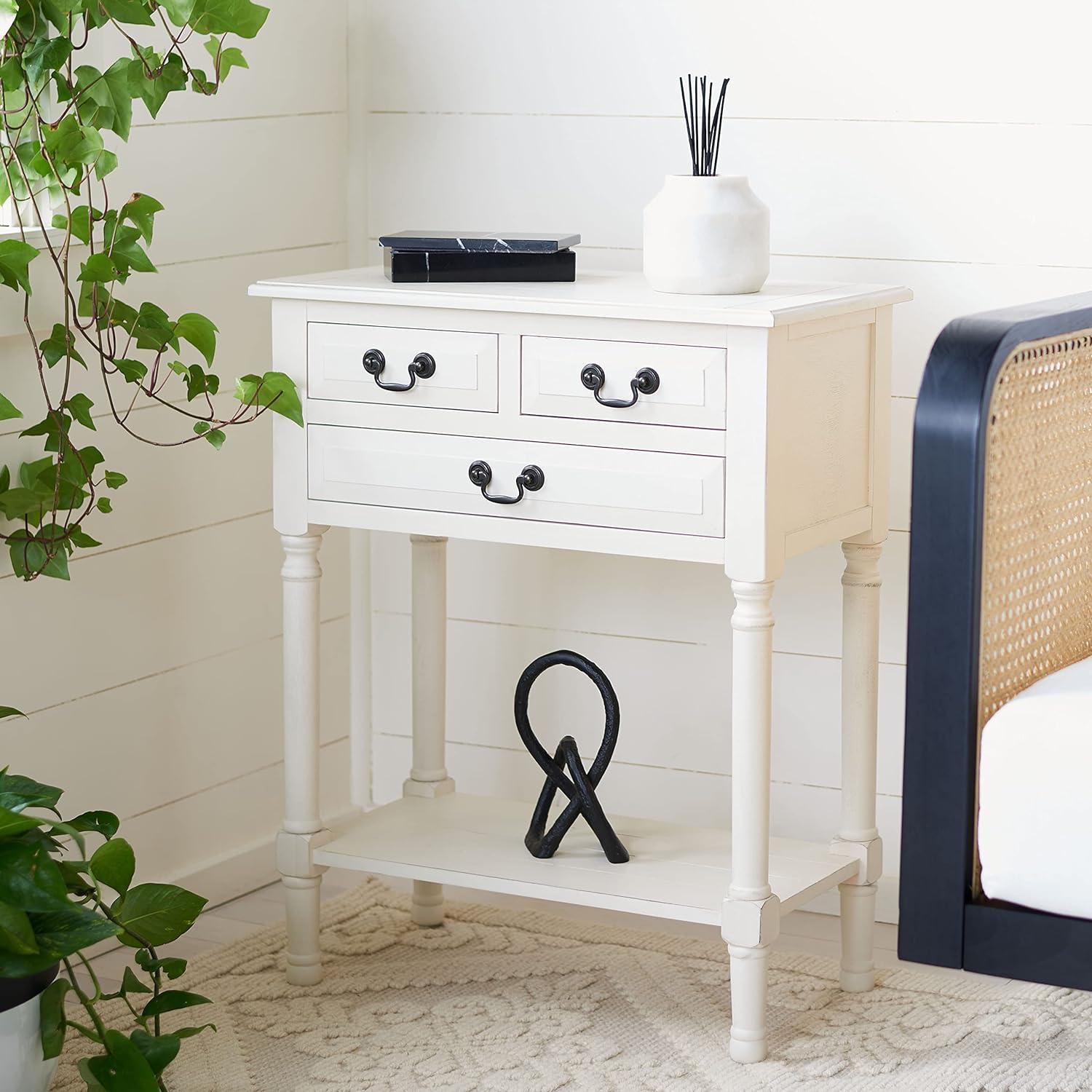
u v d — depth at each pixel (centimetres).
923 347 244
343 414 214
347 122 276
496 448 205
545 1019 215
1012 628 156
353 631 288
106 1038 181
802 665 256
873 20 240
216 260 253
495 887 215
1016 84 233
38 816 231
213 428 224
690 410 193
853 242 246
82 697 237
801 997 222
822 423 201
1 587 223
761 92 248
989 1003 220
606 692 221
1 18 194
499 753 280
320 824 228
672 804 267
